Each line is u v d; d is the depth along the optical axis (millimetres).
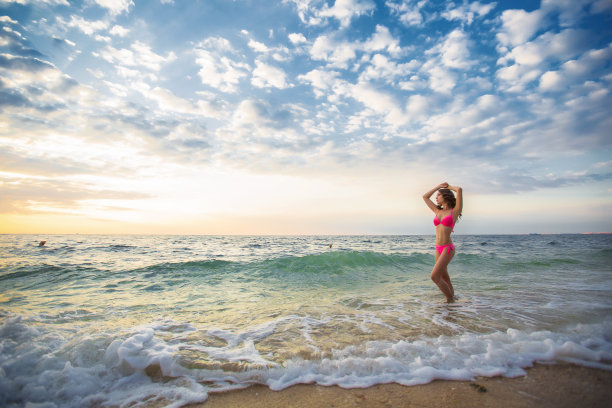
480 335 2982
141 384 2168
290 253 17812
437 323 3447
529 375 2191
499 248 21609
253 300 5109
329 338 2996
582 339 2783
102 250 19047
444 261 4734
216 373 2301
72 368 2219
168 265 9438
